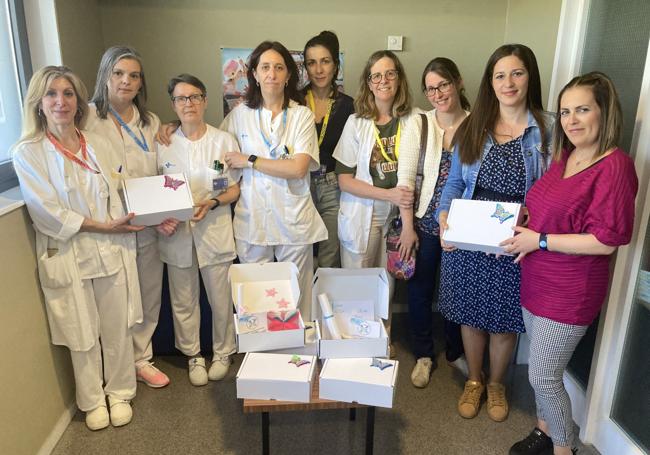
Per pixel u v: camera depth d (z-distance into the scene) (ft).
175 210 7.00
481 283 7.16
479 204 6.50
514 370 9.09
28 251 6.55
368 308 6.44
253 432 7.45
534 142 6.51
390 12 10.55
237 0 10.25
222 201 7.89
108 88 7.20
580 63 7.84
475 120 6.79
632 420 6.55
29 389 6.53
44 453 6.85
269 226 8.09
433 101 7.63
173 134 7.87
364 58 10.75
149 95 10.55
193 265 8.33
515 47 6.36
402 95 8.02
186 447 7.14
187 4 10.19
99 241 6.95
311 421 7.70
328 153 9.13
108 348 7.55
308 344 6.15
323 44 8.78
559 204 5.74
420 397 8.34
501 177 6.63
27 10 8.18
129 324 7.55
